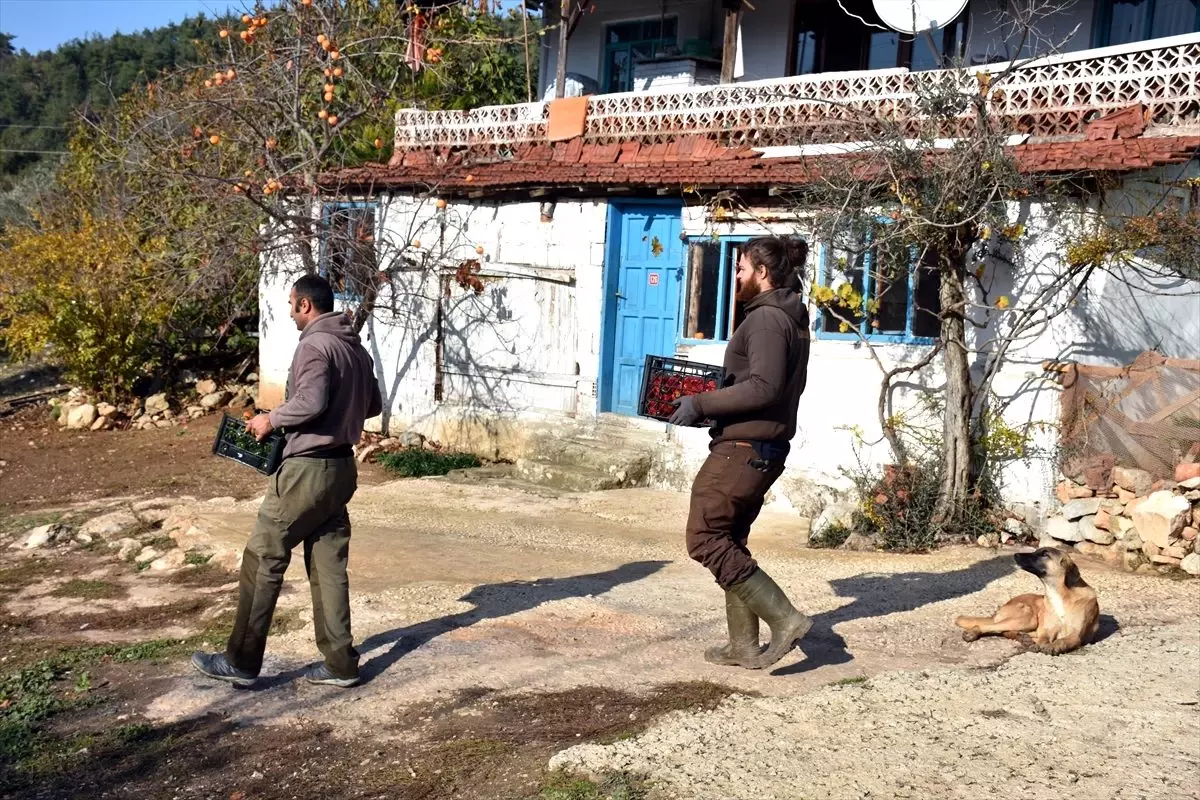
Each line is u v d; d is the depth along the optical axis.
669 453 10.74
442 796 4.05
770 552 8.22
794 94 11.37
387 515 9.49
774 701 4.73
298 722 4.80
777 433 4.71
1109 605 6.43
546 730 4.55
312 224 12.86
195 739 4.68
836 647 5.56
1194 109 9.14
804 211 9.17
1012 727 4.41
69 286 15.10
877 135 8.70
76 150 18.34
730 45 13.41
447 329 12.83
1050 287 8.34
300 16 13.94
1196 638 5.68
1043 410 8.57
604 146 12.55
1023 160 8.64
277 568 5.05
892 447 9.24
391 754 4.44
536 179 11.61
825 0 14.45
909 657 5.41
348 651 5.10
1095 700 4.71
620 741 4.32
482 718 4.71
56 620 6.79
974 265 8.93
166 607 6.93
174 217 15.53
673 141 12.16
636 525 9.18
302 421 4.81
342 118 15.20
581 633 5.86
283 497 4.93
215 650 5.81
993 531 8.48
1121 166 8.17
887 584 6.93
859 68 14.26
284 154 14.23
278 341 14.45
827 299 9.33
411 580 7.17
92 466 12.66
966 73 8.86
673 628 5.93
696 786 3.91
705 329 10.94
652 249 11.31
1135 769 4.02
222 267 14.09
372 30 16.03
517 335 12.22
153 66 47.62
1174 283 8.82
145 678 5.45
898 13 10.84
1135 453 8.05
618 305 11.62
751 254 4.76
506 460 12.25
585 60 17.33
